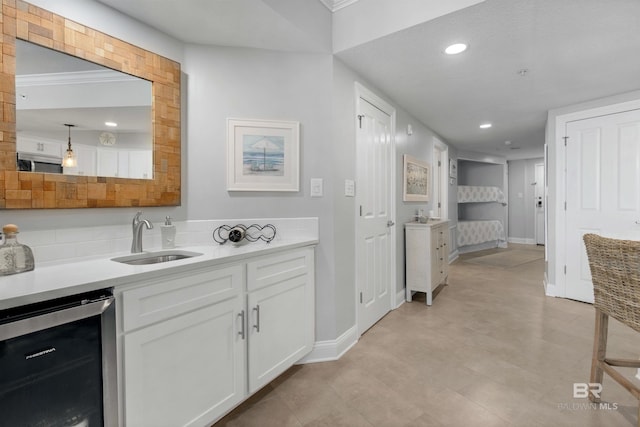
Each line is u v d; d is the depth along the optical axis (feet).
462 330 8.94
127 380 3.87
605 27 6.33
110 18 5.40
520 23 6.20
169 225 5.95
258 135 6.93
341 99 7.73
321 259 7.36
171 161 6.10
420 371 6.79
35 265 4.49
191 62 6.54
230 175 6.75
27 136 4.43
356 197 8.37
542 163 25.26
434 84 9.34
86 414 3.52
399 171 11.43
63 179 4.75
